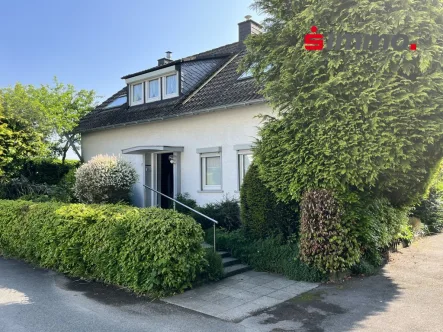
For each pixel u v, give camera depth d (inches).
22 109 512.1
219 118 459.2
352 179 258.2
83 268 288.5
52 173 595.2
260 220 332.5
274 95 287.0
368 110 247.3
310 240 269.9
